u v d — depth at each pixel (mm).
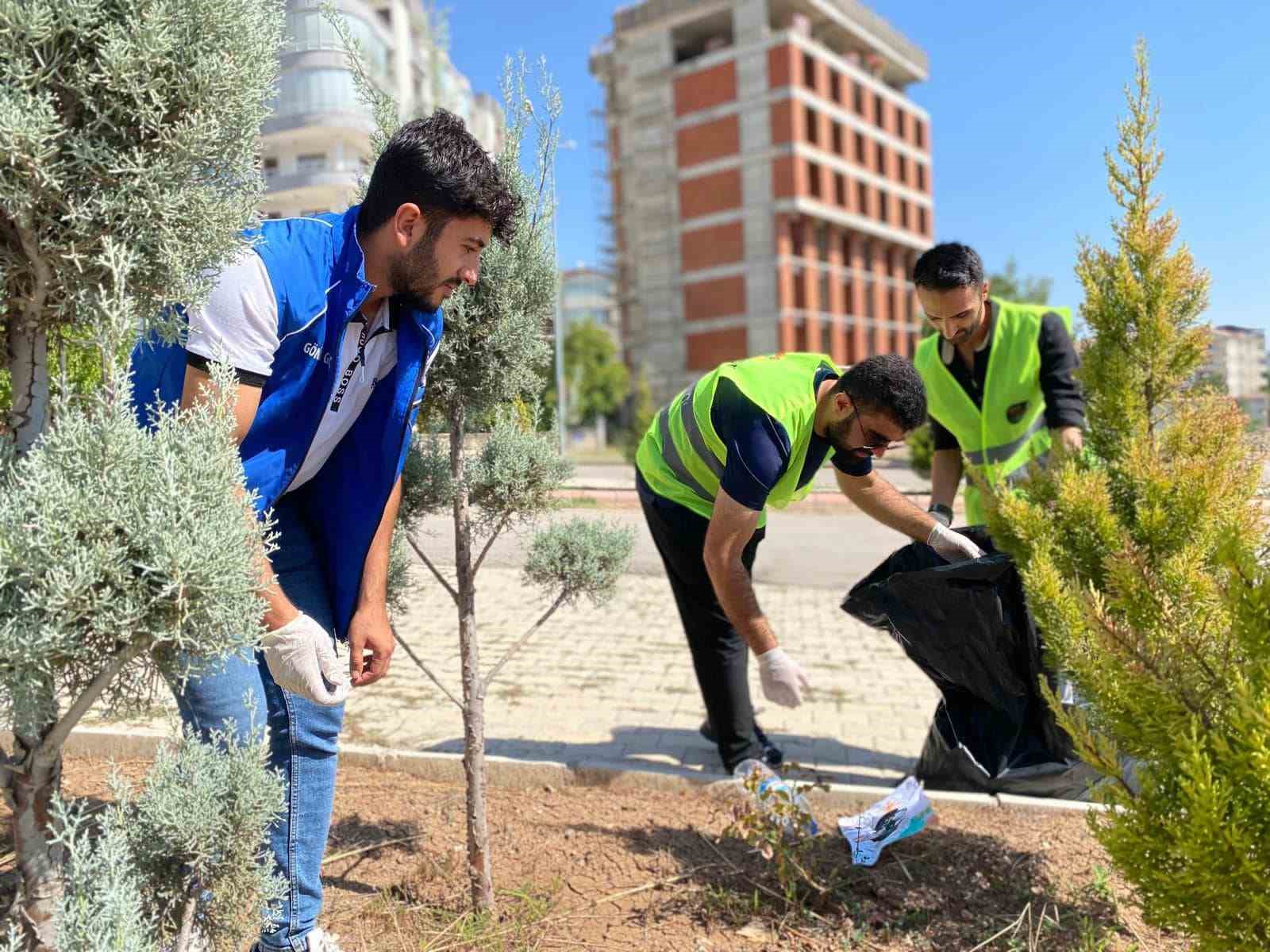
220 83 1206
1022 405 3650
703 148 50562
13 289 1214
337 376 1833
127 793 1414
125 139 1186
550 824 3104
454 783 3469
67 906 1188
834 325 51812
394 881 2648
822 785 3266
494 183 1728
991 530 2824
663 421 3475
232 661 1904
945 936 2436
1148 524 2545
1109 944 2369
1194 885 1555
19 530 1014
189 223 1243
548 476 2615
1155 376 2889
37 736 1209
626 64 53719
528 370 2520
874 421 2701
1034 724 2998
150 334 1583
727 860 2852
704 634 3432
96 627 1050
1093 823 1841
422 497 2535
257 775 1501
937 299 3291
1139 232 2854
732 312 50094
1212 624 1866
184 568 1062
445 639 5781
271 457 1831
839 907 2578
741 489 2680
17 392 1266
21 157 1059
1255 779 1492
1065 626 2211
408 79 14898
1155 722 1708
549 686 4887
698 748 3980
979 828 3014
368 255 1796
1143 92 2859
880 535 11086
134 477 1085
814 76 49438
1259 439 2699
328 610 2145
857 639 6094
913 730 4316
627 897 2627
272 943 2029
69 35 1112
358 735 4051
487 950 2316
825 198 50031
